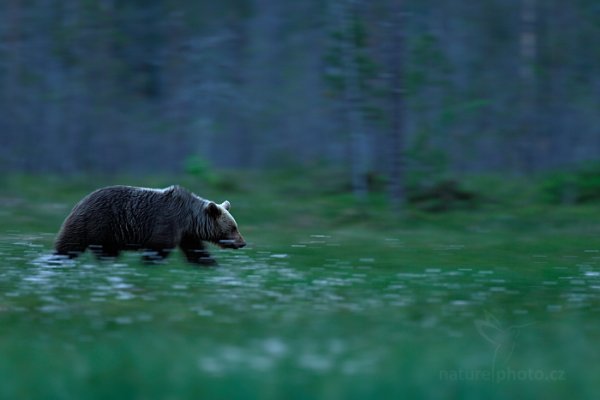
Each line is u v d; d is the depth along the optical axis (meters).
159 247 44.91
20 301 35.75
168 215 45.19
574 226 84.44
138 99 145.38
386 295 39.25
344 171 114.00
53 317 32.81
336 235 75.50
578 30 135.62
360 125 106.50
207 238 46.91
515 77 136.62
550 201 100.06
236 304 35.88
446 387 22.84
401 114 92.88
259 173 119.94
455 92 125.31
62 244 43.59
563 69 135.12
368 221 86.38
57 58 139.00
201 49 146.12
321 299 37.69
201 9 149.00
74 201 96.81
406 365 24.69
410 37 109.38
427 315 34.38
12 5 135.75
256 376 23.27
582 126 134.12
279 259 54.44
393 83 92.62
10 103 132.88
